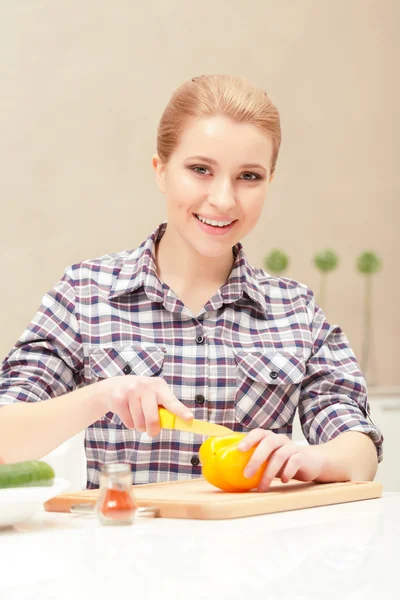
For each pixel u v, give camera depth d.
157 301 1.50
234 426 1.49
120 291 1.51
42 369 1.42
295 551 0.73
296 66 3.60
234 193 1.32
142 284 1.50
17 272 3.17
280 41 3.59
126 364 1.46
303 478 1.11
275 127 1.35
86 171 3.27
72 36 3.27
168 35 3.41
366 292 3.64
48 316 1.49
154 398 1.04
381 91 3.73
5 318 3.15
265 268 3.46
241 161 1.29
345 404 1.46
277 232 3.53
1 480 0.87
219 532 0.83
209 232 1.34
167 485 1.14
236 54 3.53
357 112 3.68
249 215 1.34
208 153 1.29
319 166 3.61
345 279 3.62
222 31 3.51
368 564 0.67
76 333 1.49
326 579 0.62
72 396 1.17
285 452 1.05
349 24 3.69
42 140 3.22
